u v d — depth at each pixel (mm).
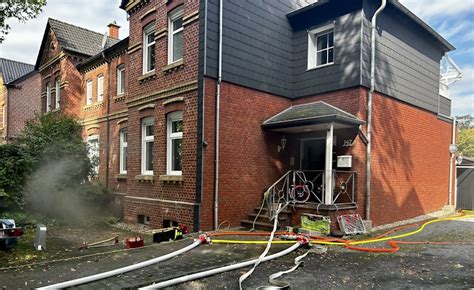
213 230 9930
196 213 9789
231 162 10500
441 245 8508
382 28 11641
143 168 12641
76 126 16609
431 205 14398
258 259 6664
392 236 9570
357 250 7902
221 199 10172
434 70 14773
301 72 12383
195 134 10094
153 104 11977
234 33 10758
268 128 11273
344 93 11055
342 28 11250
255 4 11461
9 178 12594
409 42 13078
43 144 14172
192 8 10484
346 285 5441
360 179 10477
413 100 13172
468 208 17484
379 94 11391
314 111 10828
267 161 11578
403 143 12531
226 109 10430
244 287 5301
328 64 11547
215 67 10234
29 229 11438
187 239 8875
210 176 9992
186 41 10633
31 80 31578
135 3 13188
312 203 10203
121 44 15789
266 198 10391
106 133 17031
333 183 10602
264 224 10070
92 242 9555
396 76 12250
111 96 16844
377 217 11078
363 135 10703
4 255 7738
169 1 11539
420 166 13594
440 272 6145
